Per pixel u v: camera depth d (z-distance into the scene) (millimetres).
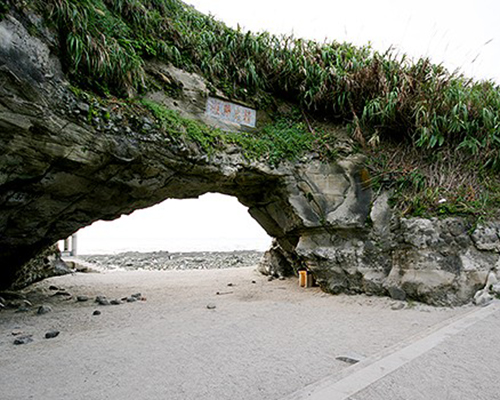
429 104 4863
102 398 1948
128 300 4918
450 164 5086
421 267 4238
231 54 5219
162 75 4387
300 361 2502
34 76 2820
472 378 1887
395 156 5297
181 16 5090
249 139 4996
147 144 3789
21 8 2760
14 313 4117
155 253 15250
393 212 4793
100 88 3523
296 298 5082
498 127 4887
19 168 3154
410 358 2186
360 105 5547
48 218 4059
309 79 5430
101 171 3721
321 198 5227
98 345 2928
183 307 4508
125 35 4082
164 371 2344
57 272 7535
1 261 4738
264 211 6234
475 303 3881
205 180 4773
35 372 2332
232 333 3273
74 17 3180
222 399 1929
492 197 4723
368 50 5848
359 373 1980
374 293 4730
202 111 4738
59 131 3094
